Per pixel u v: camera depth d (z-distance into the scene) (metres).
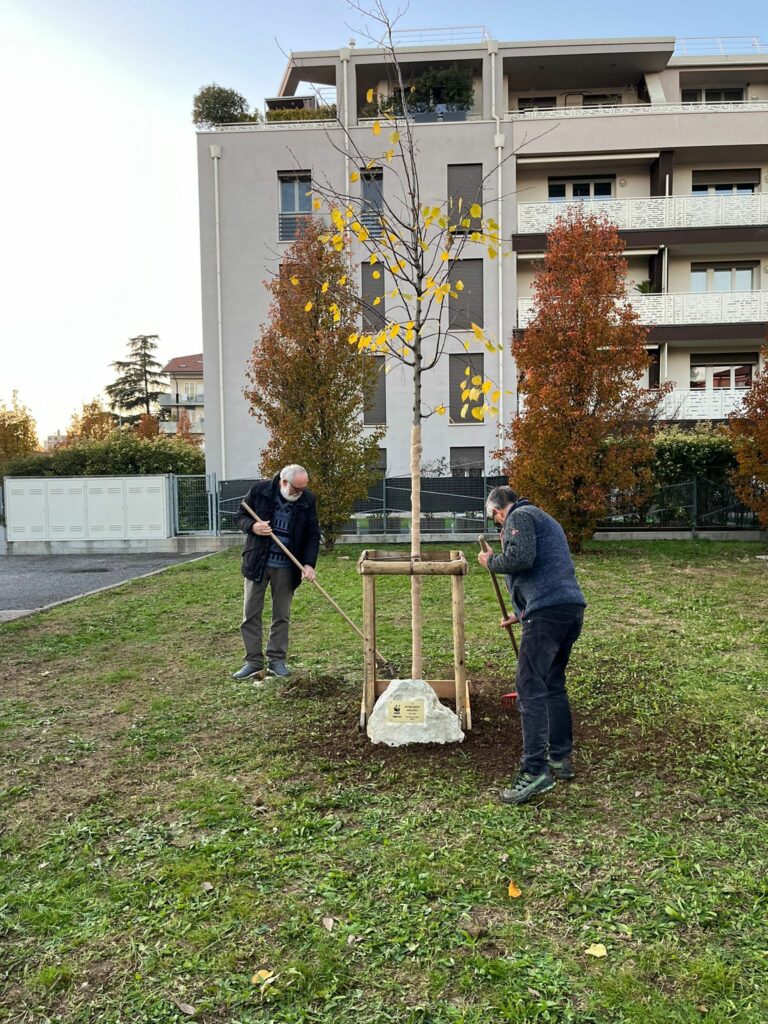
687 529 17.88
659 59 24.53
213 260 23.39
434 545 17.48
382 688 5.29
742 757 4.45
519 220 23.30
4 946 2.78
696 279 25.14
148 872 3.27
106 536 19.12
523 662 3.97
